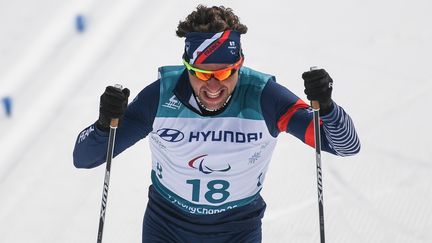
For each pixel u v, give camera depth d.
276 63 24.42
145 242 11.34
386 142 20.14
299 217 17.20
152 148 10.59
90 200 17.92
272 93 10.05
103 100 9.95
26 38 26.56
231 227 10.91
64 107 22.14
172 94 10.05
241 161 10.23
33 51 25.66
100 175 18.95
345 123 10.16
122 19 28.09
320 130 10.69
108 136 10.27
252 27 27.14
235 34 9.45
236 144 10.05
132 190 18.33
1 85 23.36
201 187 10.45
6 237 16.52
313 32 26.89
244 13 28.31
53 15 28.44
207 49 9.23
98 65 24.67
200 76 9.38
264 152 10.41
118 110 9.92
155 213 11.23
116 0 29.69
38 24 27.67
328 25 27.48
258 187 10.91
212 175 10.32
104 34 26.91
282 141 20.30
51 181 18.64
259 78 10.13
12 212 17.41
